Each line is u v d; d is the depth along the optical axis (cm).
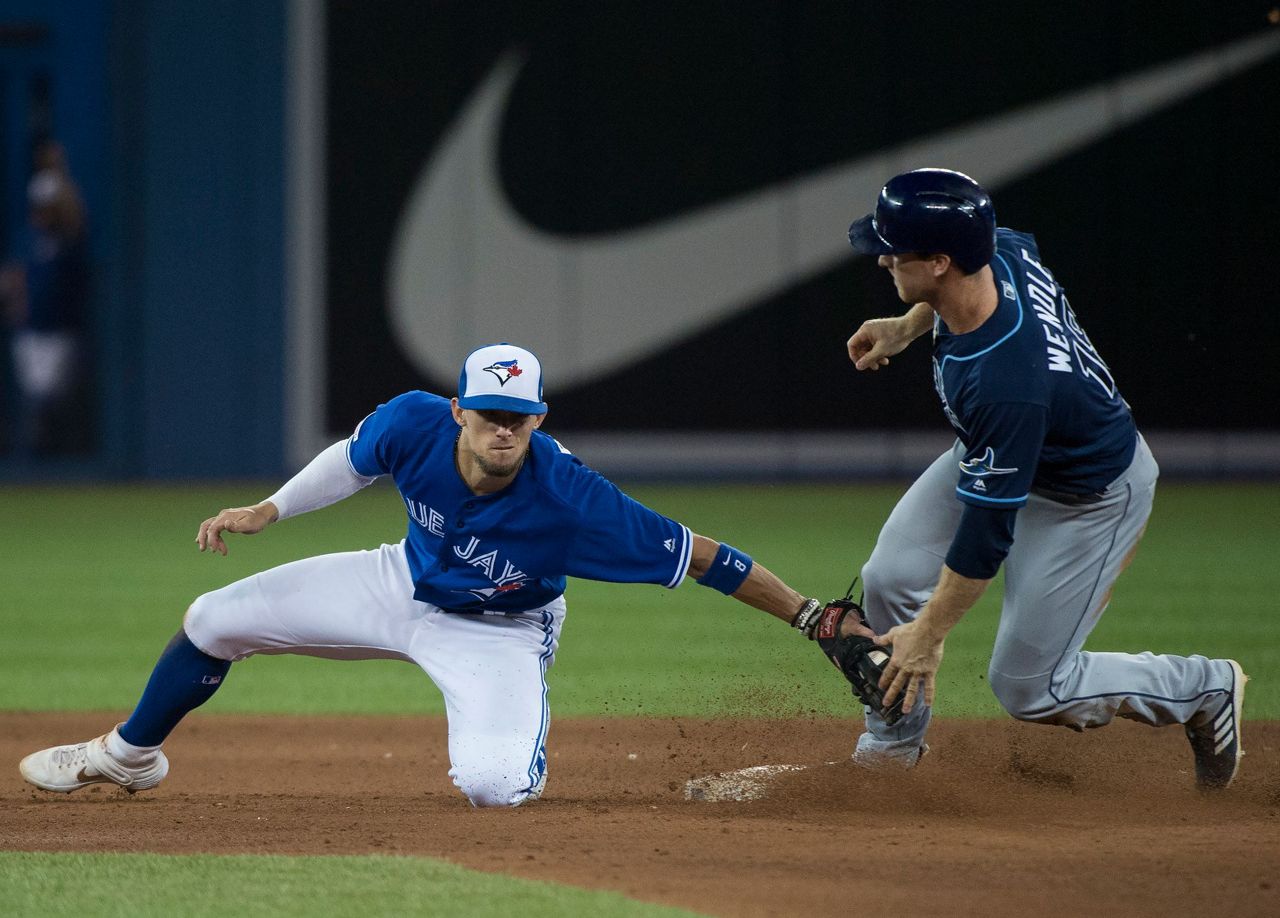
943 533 1625
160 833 1538
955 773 1844
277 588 1677
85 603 3744
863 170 6531
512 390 1466
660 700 2595
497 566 1585
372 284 6769
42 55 6844
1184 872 1324
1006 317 1410
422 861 1371
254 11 6738
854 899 1241
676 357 6656
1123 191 6344
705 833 1495
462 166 6688
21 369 6950
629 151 6606
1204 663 1689
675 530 1571
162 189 6850
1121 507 1562
